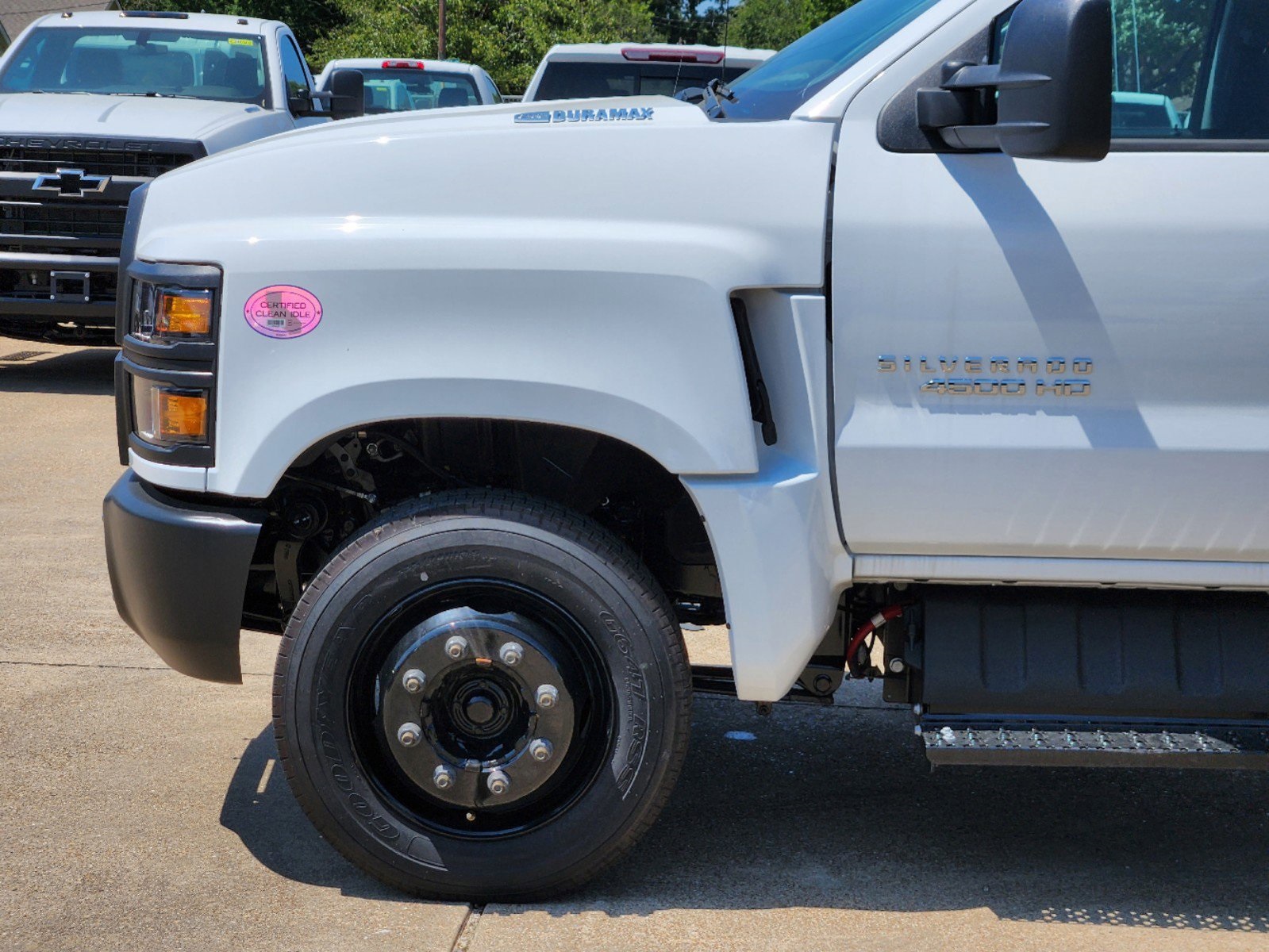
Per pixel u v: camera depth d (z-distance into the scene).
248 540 2.86
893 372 2.73
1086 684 2.89
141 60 9.91
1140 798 3.64
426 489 3.21
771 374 2.78
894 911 2.97
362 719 2.92
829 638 3.17
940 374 2.73
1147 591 2.92
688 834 3.37
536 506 2.88
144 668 4.41
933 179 2.70
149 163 8.55
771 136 2.74
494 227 2.75
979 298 2.70
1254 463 2.71
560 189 2.76
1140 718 2.92
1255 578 2.79
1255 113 2.76
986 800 3.62
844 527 2.80
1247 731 2.88
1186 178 2.68
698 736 4.04
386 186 2.80
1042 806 3.59
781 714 4.24
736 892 3.05
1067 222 2.68
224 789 3.52
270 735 3.89
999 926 2.91
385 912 2.90
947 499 2.76
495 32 34.62
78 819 3.32
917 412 2.74
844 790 3.67
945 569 2.82
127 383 3.05
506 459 3.15
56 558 5.60
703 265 2.70
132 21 10.16
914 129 2.71
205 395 2.82
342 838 2.91
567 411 2.74
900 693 3.15
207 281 2.79
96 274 8.52
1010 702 2.91
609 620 2.84
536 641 2.83
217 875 3.06
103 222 8.53
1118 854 3.30
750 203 2.72
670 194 2.74
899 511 2.78
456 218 2.77
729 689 3.20
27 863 3.08
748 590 2.78
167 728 3.92
